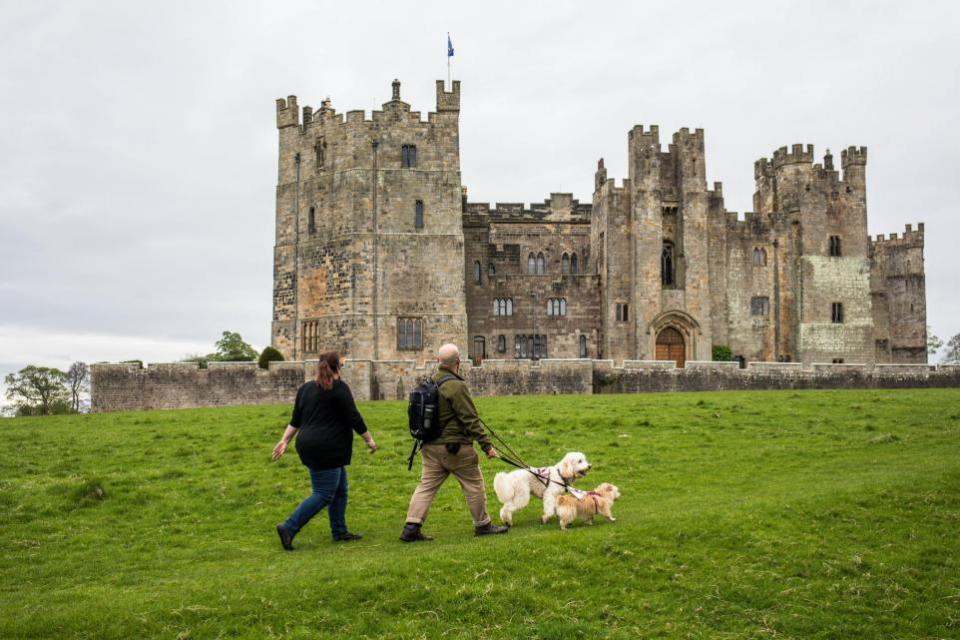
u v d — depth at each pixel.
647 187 78.69
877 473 22.11
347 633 13.48
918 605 14.76
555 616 14.06
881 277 93.88
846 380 56.84
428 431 17.33
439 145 68.12
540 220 90.06
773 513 18.17
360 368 54.38
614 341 78.56
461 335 67.12
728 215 82.44
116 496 22.39
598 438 29.84
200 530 19.69
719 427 32.03
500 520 19.39
